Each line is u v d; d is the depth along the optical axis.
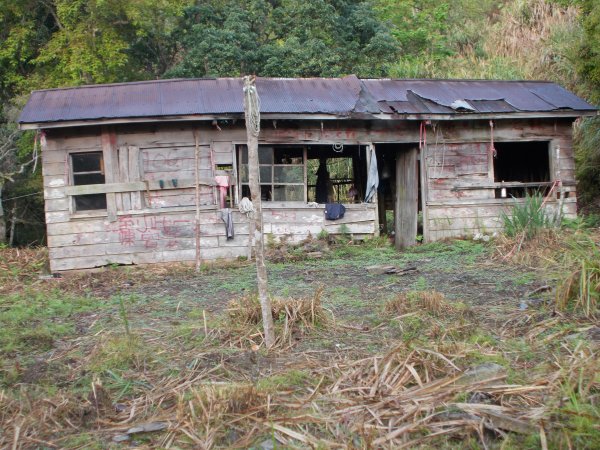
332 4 21.78
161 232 12.17
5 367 5.39
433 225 13.05
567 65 18.38
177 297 8.43
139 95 12.62
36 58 19.73
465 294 7.46
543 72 19.77
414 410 4.03
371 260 11.15
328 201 15.59
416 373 4.59
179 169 12.27
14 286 10.52
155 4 19.47
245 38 20.73
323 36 20.92
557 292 6.47
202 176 12.30
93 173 12.18
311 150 15.19
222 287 8.98
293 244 12.48
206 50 20.44
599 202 15.34
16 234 20.98
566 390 4.12
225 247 12.31
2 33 19.69
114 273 11.31
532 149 15.48
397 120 12.85
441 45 23.69
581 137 16.44
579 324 5.77
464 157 13.23
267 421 4.03
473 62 22.00
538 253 9.49
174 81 13.38
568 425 3.74
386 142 13.00
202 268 11.42
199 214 12.23
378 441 3.70
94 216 12.07
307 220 12.69
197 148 12.26
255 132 5.56
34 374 5.20
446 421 3.89
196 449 3.81
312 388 4.64
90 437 4.10
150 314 7.33
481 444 3.67
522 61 21.30
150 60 23.73
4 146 19.36
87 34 18.95
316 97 12.88
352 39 22.02
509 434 3.73
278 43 21.73
